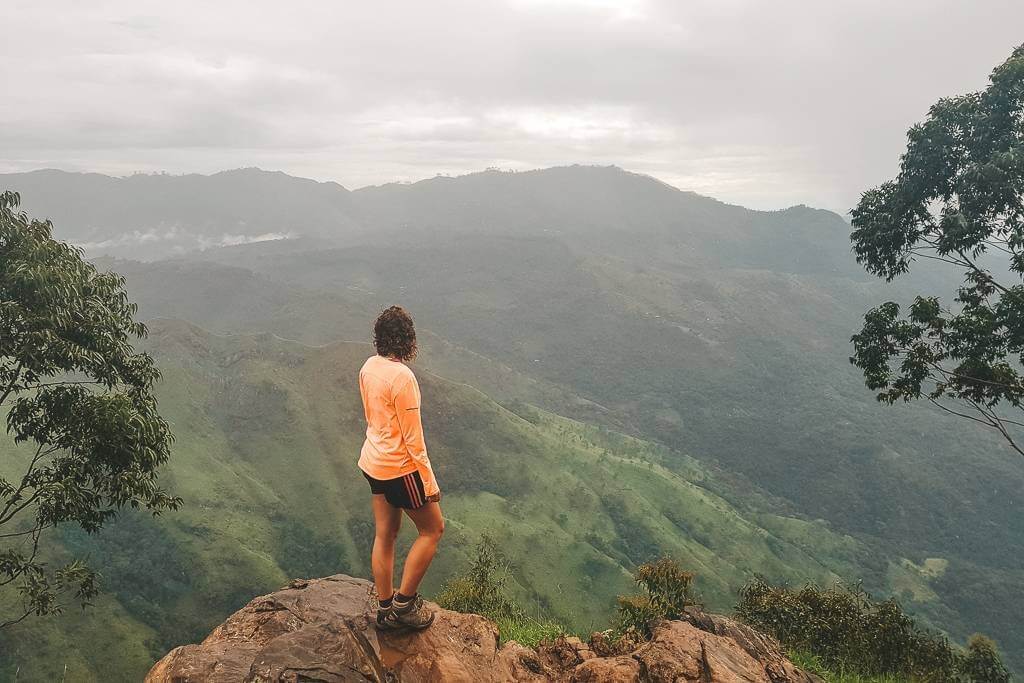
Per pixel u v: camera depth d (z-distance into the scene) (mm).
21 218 12930
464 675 3914
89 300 13586
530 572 134125
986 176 15359
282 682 3324
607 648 5625
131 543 118000
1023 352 16516
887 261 19422
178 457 155750
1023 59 15742
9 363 13102
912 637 11367
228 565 120500
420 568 3910
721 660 4988
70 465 13273
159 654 93312
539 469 183375
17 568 13945
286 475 164000
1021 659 139000
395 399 3764
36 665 80000
